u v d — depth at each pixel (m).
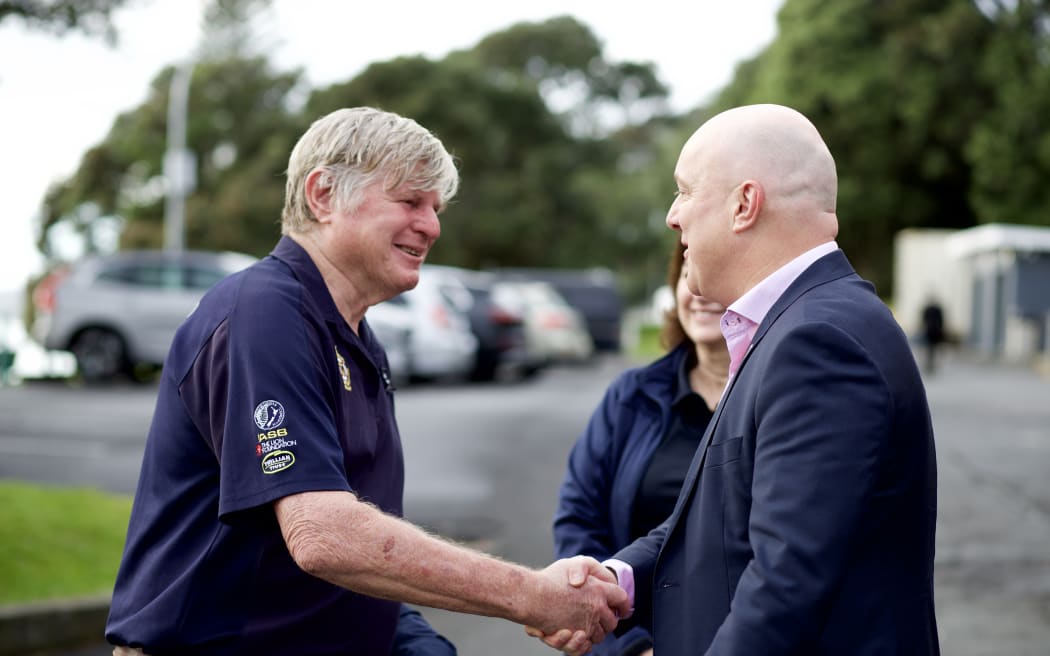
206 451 2.20
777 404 1.83
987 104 33.66
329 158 2.31
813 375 1.81
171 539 2.20
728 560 1.93
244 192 41.06
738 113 2.03
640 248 53.03
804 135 2.00
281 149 42.25
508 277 28.06
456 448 10.77
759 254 1.99
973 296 28.44
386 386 2.49
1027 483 9.08
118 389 15.78
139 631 2.19
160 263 16.48
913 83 33.41
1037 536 7.22
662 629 2.04
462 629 5.42
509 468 9.68
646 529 2.83
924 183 35.56
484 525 7.38
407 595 2.03
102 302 16.28
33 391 15.51
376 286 2.38
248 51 45.34
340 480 2.07
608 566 2.41
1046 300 26.16
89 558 6.05
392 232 2.32
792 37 34.91
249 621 2.18
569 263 48.03
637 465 2.86
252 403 2.08
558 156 48.84
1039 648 5.03
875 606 1.84
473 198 45.19
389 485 2.42
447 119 44.59
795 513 1.77
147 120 43.75
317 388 2.16
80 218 43.44
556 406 14.48
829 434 1.78
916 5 34.44
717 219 2.01
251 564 2.16
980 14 33.50
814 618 1.75
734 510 1.93
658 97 65.31
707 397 2.89
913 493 1.87
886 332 1.88
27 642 5.01
